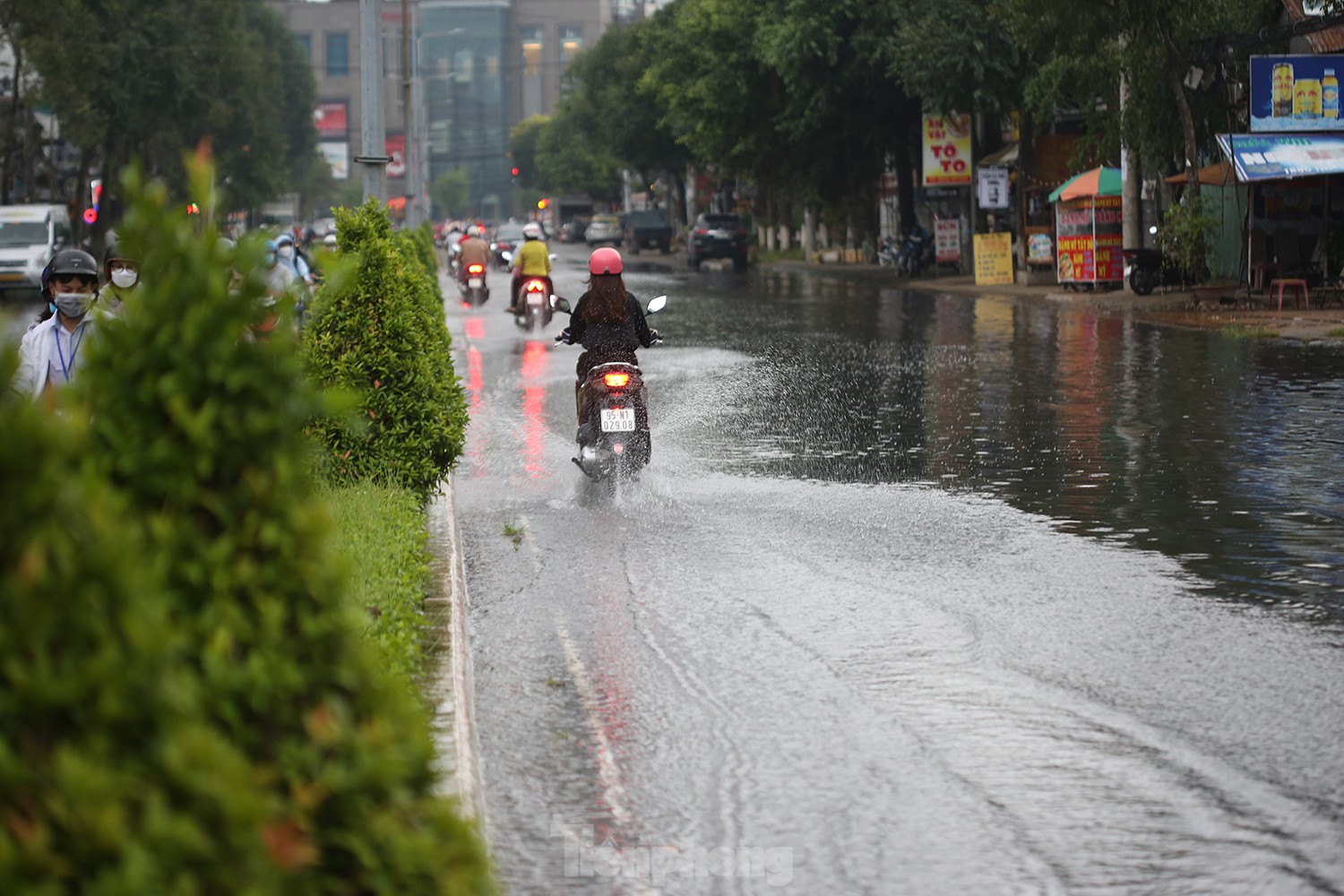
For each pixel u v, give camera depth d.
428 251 89.19
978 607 19.69
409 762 7.12
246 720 6.68
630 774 14.05
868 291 102.38
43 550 5.85
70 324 19.78
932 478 29.23
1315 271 75.00
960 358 52.19
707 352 56.88
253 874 5.91
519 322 69.00
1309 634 18.19
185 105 146.62
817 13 113.00
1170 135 75.50
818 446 33.56
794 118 124.88
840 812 13.03
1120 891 11.41
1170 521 24.75
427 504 25.62
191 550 6.88
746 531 24.78
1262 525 24.33
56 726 5.82
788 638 18.52
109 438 6.99
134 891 5.55
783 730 15.17
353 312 24.78
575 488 29.17
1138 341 56.34
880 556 22.77
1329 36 71.56
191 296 7.16
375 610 16.66
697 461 31.95
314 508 7.20
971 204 109.62
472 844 7.21
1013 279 99.69
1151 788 13.44
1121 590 20.42
